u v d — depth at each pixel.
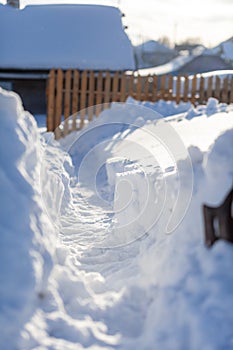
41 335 3.87
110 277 5.44
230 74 25.08
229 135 4.72
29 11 23.11
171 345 3.72
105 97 14.57
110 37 21.70
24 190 4.59
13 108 5.01
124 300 4.70
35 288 4.00
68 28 22.05
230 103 14.94
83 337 4.03
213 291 3.88
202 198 4.67
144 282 4.82
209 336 3.58
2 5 23.25
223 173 4.54
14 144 4.77
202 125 9.73
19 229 4.23
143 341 3.94
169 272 4.46
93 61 20.30
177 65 43.12
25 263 4.03
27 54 20.44
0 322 3.62
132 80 14.66
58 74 13.96
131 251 6.26
